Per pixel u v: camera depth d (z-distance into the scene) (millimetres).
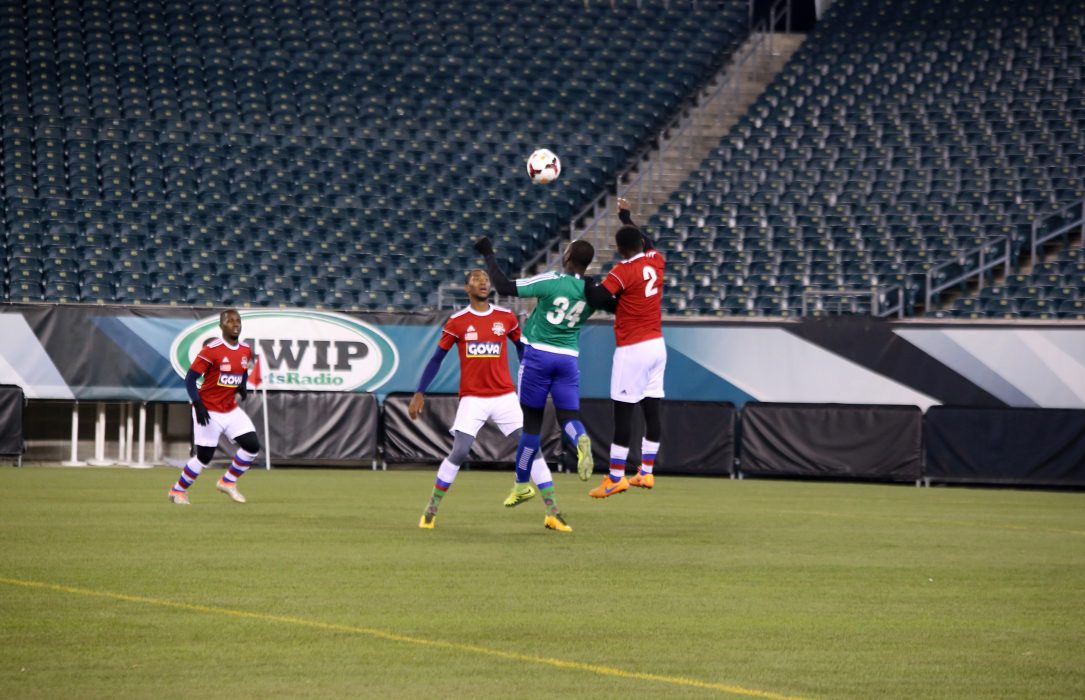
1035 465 45969
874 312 54250
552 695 12281
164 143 67812
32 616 15906
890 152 67188
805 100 72812
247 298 59469
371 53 76875
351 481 42781
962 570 21359
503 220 66312
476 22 80250
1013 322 47781
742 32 83188
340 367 51625
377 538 24453
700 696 12328
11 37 73062
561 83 76562
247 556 21562
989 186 63625
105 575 19281
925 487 46219
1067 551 24469
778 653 14328
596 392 50562
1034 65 71625
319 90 73750
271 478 44062
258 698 12031
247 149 68375
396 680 12789
